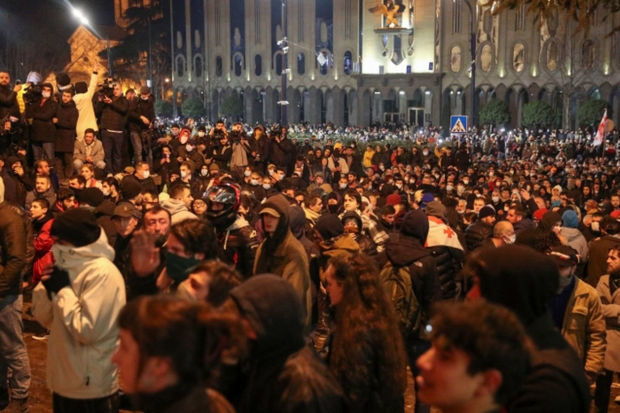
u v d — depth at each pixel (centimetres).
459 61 6103
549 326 286
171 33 8025
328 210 1073
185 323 212
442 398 219
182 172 1270
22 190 1127
